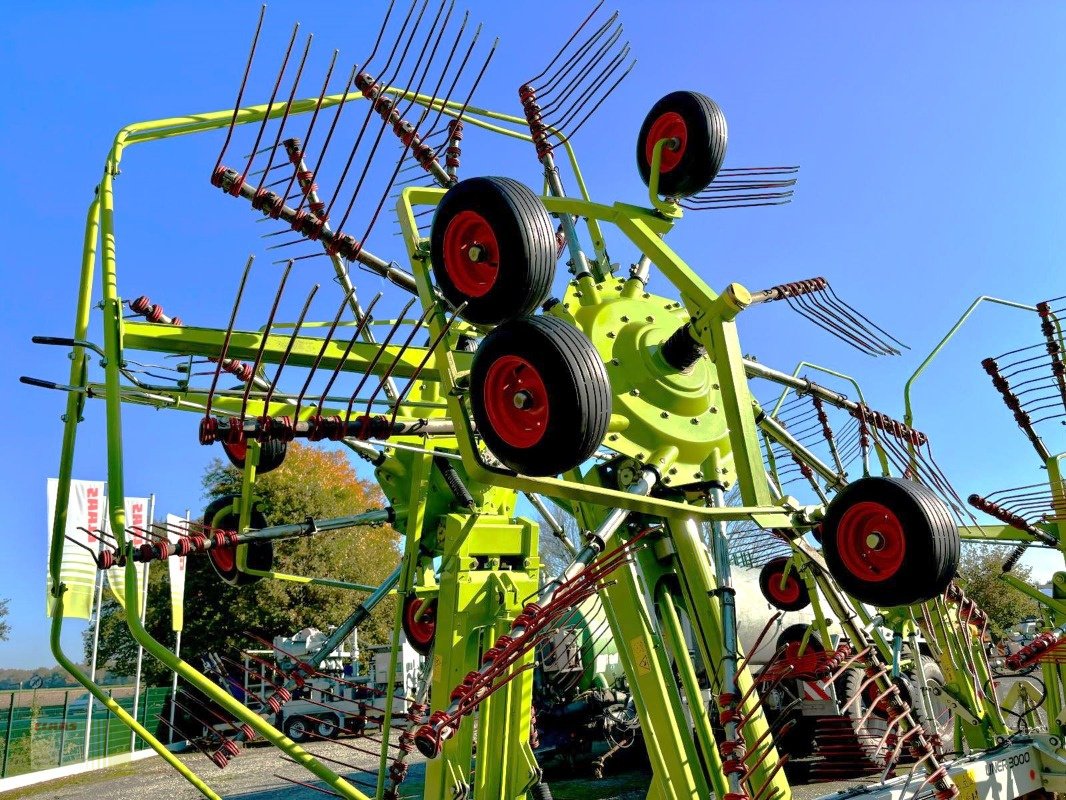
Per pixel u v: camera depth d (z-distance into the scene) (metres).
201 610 27.98
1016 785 5.29
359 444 6.77
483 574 6.53
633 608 4.46
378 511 7.18
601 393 3.14
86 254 4.62
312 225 4.29
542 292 3.46
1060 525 6.63
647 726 4.41
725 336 4.02
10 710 17.12
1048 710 6.16
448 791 5.99
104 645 30.11
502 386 3.33
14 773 17.05
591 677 12.48
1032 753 5.57
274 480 30.50
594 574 3.97
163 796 13.24
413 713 5.38
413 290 4.77
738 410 3.92
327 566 29.59
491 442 3.33
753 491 3.83
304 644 21.84
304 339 4.94
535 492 3.45
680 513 3.55
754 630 11.56
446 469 6.66
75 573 14.69
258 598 27.78
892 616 5.76
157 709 23.59
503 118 6.21
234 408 5.62
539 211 3.45
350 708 19.98
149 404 4.83
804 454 5.79
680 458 4.34
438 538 7.11
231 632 27.38
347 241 4.39
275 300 3.59
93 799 13.50
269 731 3.82
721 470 4.42
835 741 7.50
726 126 4.69
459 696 3.46
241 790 13.46
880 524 3.96
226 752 4.82
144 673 28.09
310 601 29.05
